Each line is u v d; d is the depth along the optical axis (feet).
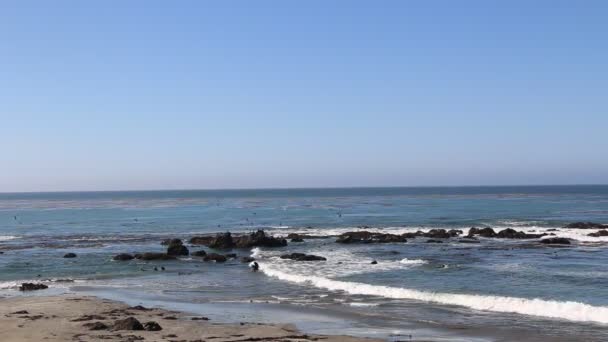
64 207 572.51
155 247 200.13
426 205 479.41
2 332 70.95
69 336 68.59
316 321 80.89
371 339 69.00
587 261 142.10
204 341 66.95
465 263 140.56
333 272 128.36
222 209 469.57
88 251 188.85
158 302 97.86
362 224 284.61
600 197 621.72
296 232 244.42
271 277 126.72
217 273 135.95
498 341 68.80
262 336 69.97
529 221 280.10
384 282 113.29
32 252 185.68
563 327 75.87
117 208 529.04
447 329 75.36
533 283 108.47
